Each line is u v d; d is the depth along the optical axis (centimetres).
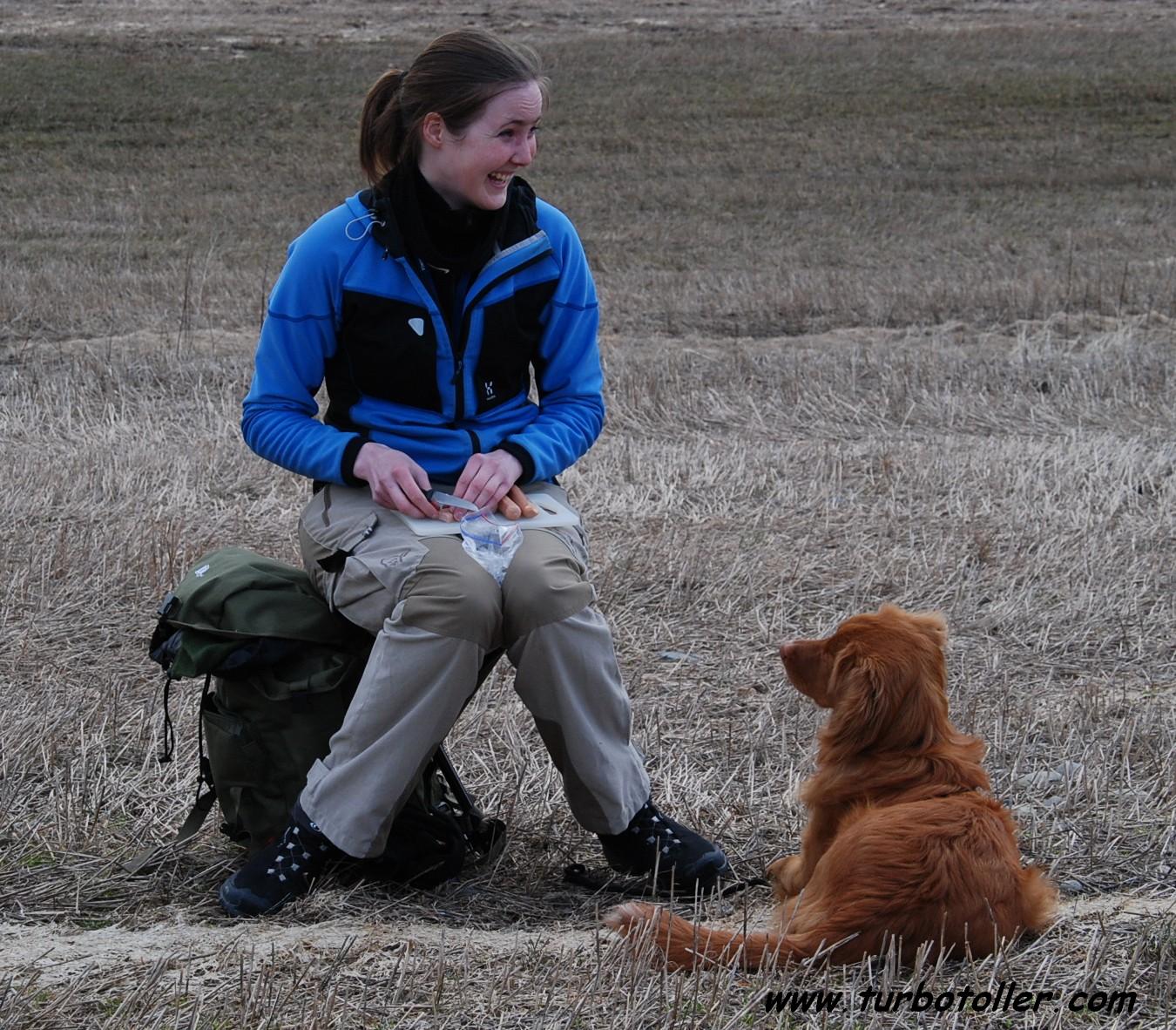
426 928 305
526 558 306
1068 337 1129
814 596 576
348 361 325
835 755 304
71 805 359
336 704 326
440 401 326
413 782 306
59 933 298
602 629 312
